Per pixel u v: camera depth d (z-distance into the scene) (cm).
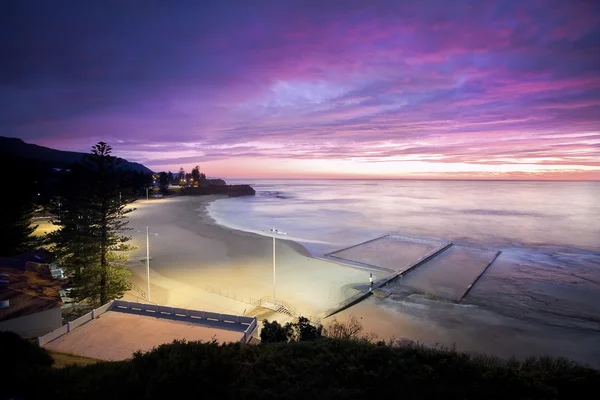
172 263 4138
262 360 991
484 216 9906
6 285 1998
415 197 18438
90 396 787
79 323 1831
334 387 848
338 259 4709
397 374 895
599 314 2897
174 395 775
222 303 2798
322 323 2538
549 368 1009
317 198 17675
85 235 2752
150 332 1753
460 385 866
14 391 856
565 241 6353
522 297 3328
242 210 11338
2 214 3384
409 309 2923
